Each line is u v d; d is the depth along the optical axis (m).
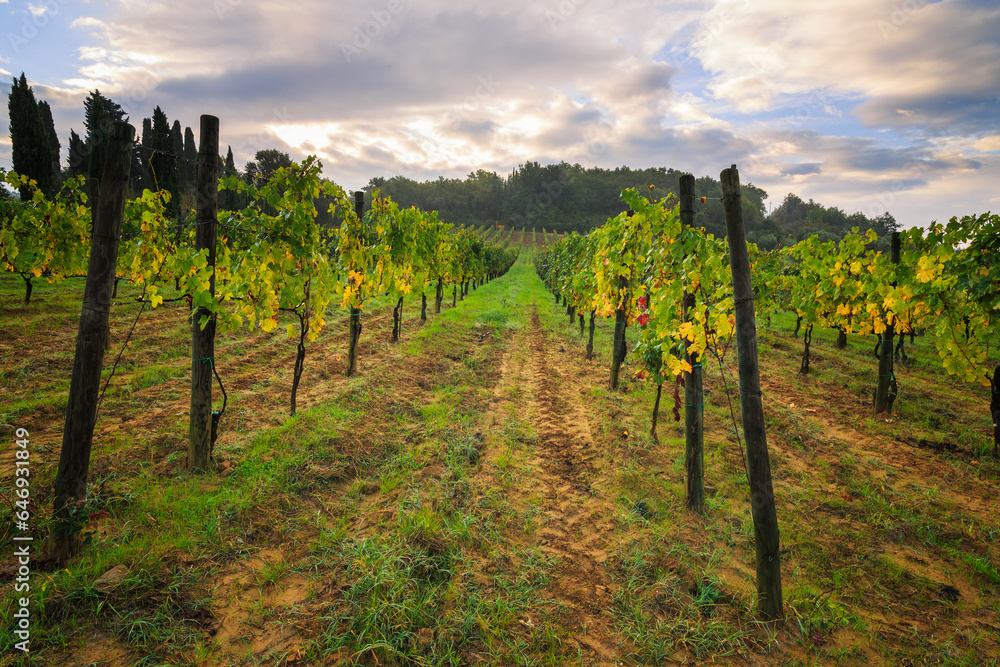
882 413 7.39
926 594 3.39
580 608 3.07
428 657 2.57
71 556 3.07
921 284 6.52
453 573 3.26
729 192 3.03
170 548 3.28
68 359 7.29
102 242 3.03
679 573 3.43
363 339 10.85
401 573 3.13
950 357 6.38
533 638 2.78
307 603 2.94
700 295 4.71
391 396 7.01
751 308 3.03
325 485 4.39
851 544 3.93
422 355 9.69
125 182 3.12
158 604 2.78
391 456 5.11
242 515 3.75
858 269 8.54
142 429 5.10
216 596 2.94
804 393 8.60
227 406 5.93
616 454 5.43
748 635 2.88
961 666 2.73
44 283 14.34
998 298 5.61
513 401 7.30
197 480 4.15
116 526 3.46
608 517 4.18
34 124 24.05
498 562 3.47
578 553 3.65
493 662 2.60
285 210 5.32
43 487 3.80
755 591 3.28
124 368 7.18
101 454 4.44
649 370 5.50
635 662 2.68
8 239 10.00
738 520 4.21
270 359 8.47
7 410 5.24
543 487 4.70
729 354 10.55
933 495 4.79
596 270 7.39
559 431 6.20
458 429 5.90
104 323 3.11
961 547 3.97
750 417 3.03
